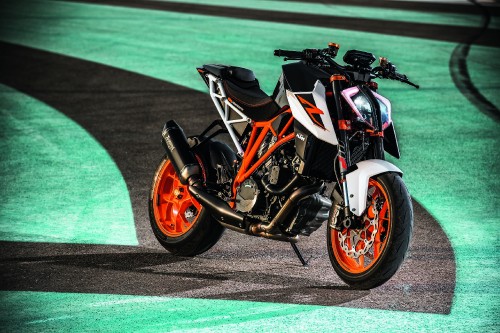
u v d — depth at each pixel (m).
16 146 15.82
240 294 8.88
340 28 31.80
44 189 13.21
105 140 16.22
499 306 8.56
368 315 8.26
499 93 21.14
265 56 25.00
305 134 8.98
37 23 31.48
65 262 9.93
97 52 25.64
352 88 8.87
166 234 10.39
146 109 18.62
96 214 11.97
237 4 39.00
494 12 39.91
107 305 8.55
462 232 11.26
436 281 9.33
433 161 15.05
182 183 10.27
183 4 38.34
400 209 8.50
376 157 8.91
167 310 8.40
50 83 21.39
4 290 8.99
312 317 8.19
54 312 8.36
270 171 9.45
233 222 9.72
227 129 10.29
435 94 20.81
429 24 34.31
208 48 26.36
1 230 11.19
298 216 9.24
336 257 9.15
